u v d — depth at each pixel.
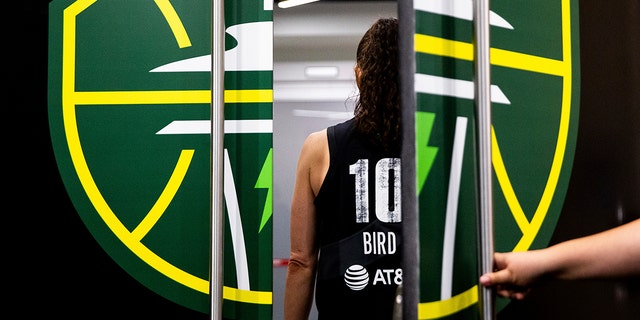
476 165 1.15
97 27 1.46
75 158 1.44
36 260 1.44
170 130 1.44
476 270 1.23
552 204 1.41
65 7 1.46
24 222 1.44
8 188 1.45
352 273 1.67
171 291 1.42
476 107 1.15
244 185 1.41
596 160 1.43
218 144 1.23
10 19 1.46
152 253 1.43
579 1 1.45
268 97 1.41
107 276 1.43
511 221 1.39
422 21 1.17
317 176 1.70
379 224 1.66
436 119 1.18
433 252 1.18
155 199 1.43
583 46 1.45
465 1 1.23
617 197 1.43
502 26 1.41
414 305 1.14
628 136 1.44
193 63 1.44
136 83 1.45
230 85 1.42
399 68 1.16
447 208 1.20
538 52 1.43
